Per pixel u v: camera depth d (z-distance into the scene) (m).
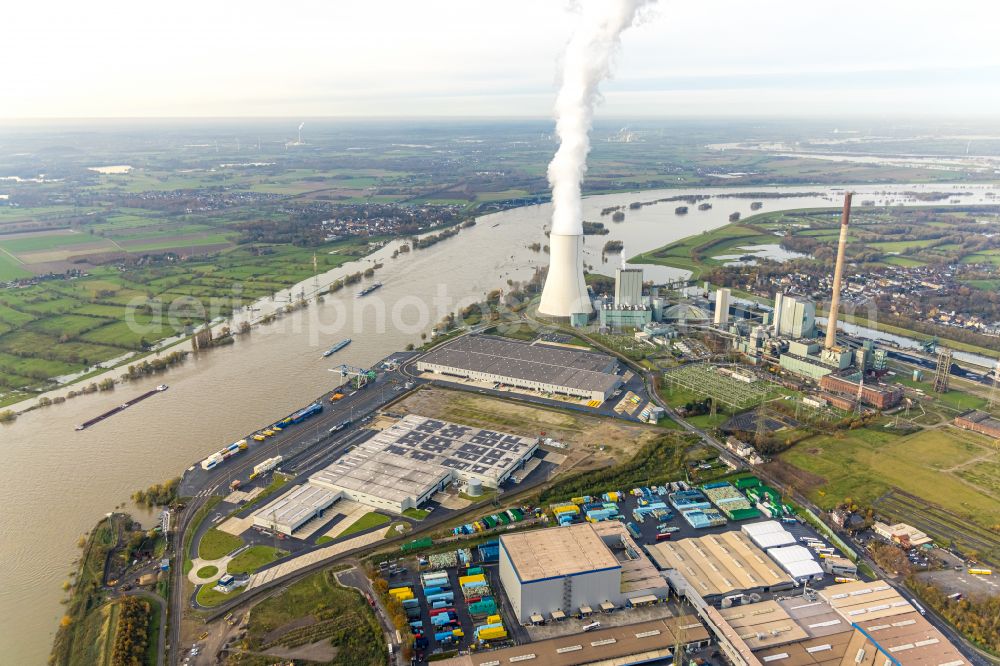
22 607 131.25
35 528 155.38
